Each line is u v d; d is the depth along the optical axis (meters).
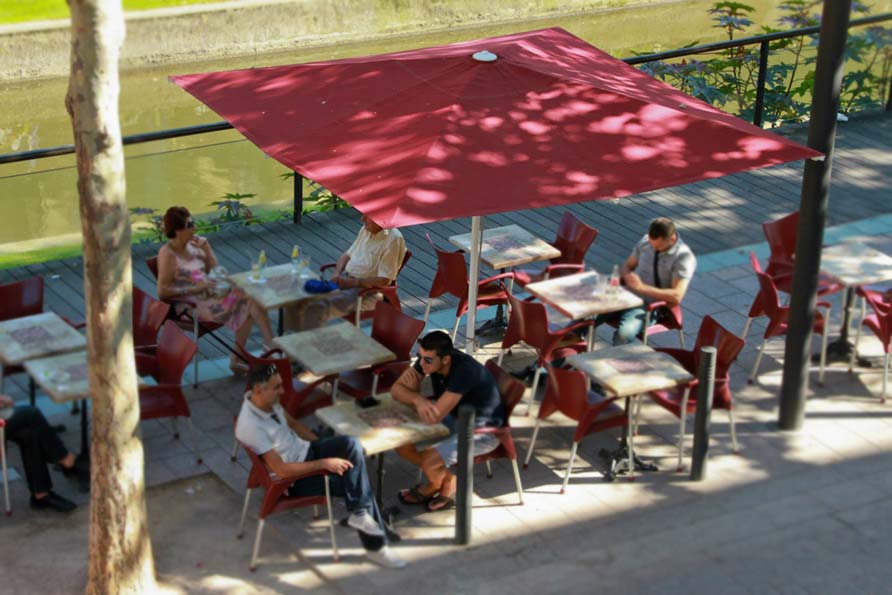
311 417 8.96
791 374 8.78
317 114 8.06
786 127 15.25
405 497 7.93
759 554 7.51
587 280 9.38
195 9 24.25
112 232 6.07
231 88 8.62
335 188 7.22
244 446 7.20
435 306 10.84
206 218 12.13
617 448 8.66
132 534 6.67
